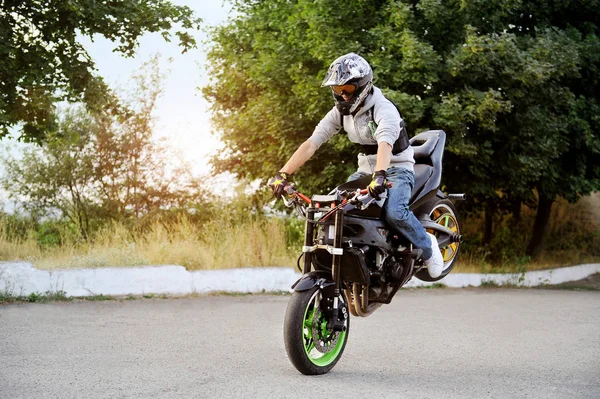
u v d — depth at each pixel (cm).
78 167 1431
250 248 1201
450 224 663
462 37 1498
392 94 1352
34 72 1273
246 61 1698
